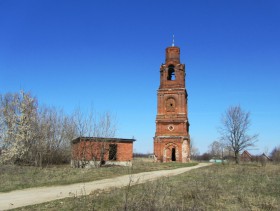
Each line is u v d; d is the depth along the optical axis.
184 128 60.41
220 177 26.33
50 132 47.84
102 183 23.09
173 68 64.50
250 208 13.90
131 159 48.25
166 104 62.38
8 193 18.64
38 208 14.32
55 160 47.59
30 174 27.75
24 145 46.56
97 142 41.97
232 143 60.97
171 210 11.56
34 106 49.81
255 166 47.53
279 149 105.56
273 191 18.56
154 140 60.81
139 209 11.37
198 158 121.06
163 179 24.31
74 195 16.75
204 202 14.70
